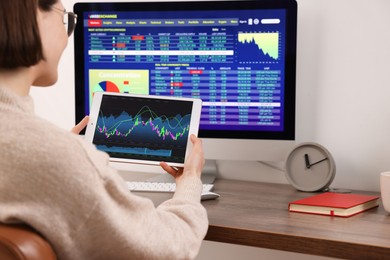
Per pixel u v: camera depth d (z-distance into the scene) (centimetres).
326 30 159
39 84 93
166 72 162
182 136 141
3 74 81
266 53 154
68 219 71
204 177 168
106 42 164
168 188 145
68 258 74
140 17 161
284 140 155
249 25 154
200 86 160
